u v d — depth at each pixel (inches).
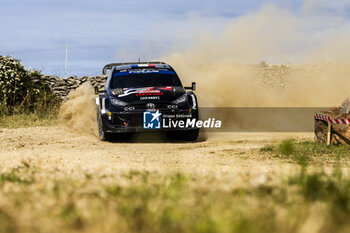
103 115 1170.0
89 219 256.8
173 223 251.0
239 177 424.2
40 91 1984.5
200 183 390.0
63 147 1065.5
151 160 836.0
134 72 1317.7
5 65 1959.9
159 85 1263.5
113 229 244.2
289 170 676.7
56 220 253.6
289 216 260.7
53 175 494.6
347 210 279.6
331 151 955.3
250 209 283.7
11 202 312.5
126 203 301.4
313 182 361.1
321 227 239.5
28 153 939.3
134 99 1170.6
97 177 452.8
